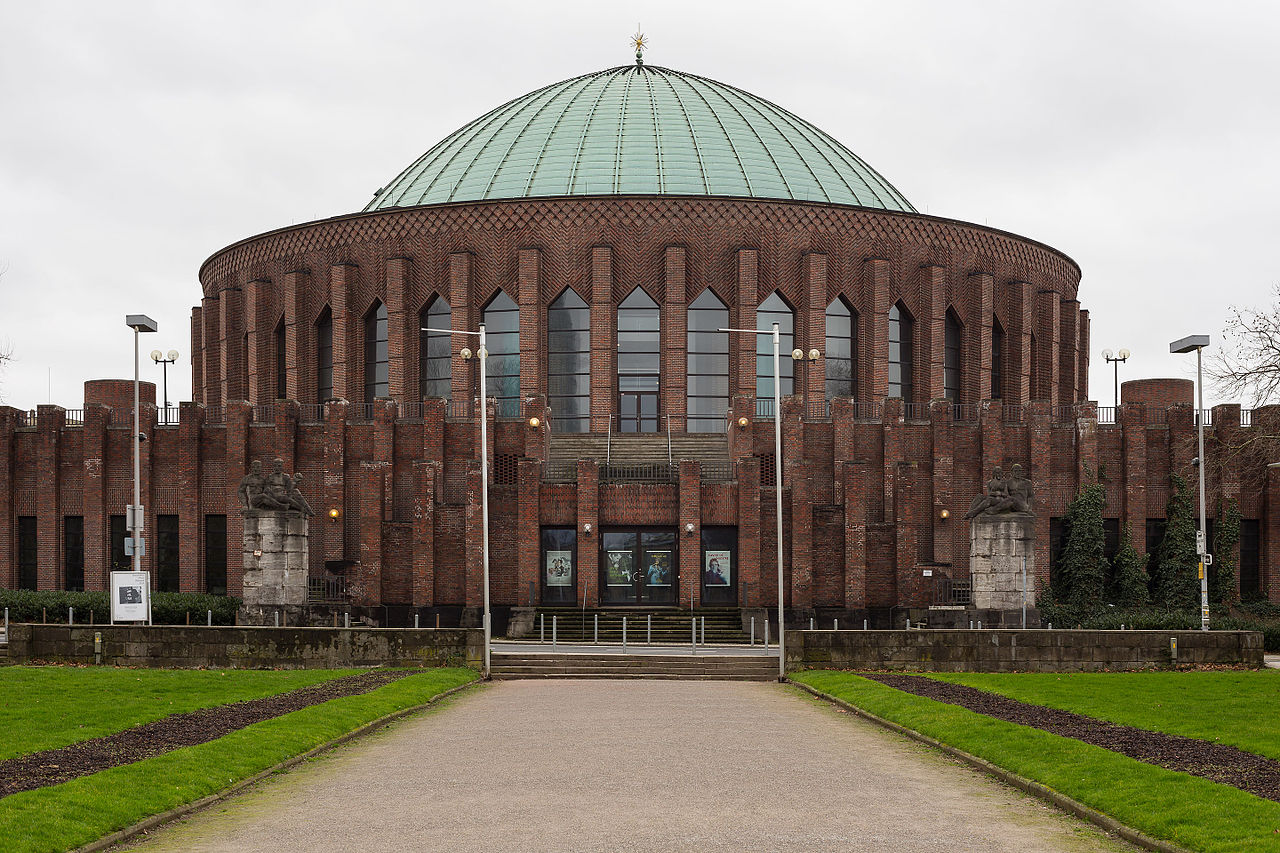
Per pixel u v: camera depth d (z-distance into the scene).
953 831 17.11
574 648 47.78
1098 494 61.22
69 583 66.38
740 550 56.78
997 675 37.44
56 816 17.14
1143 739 23.56
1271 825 16.31
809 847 16.03
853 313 72.44
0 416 66.62
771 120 83.81
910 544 58.22
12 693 31.94
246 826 17.72
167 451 65.44
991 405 62.28
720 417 70.38
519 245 70.50
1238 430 61.03
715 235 70.38
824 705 31.91
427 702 31.61
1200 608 57.12
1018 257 77.00
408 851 15.95
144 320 51.88
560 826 17.16
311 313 74.38
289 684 34.31
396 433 62.12
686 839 16.39
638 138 78.75
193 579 64.12
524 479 56.81
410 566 59.59
